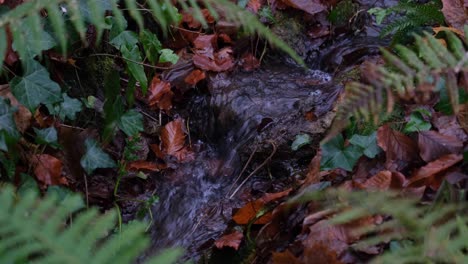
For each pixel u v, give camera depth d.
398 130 1.69
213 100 2.10
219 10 2.18
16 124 1.75
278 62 2.23
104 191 1.91
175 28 2.17
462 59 1.15
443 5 1.82
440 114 1.67
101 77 2.00
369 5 2.31
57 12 1.05
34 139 1.81
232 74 2.16
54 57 1.88
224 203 1.89
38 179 1.79
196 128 2.11
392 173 1.58
